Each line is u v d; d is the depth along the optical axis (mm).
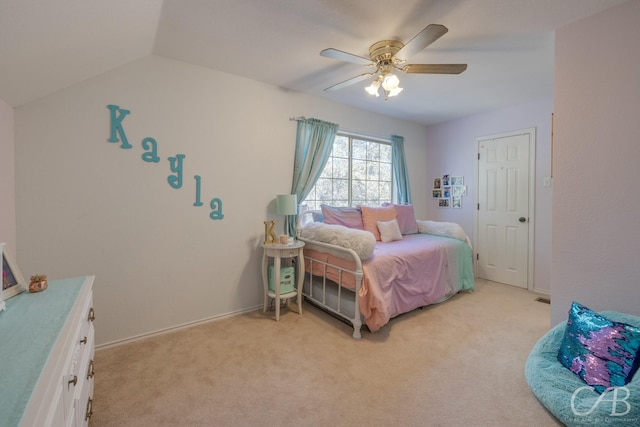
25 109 1841
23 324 958
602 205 1835
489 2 1660
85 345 1226
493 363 1950
